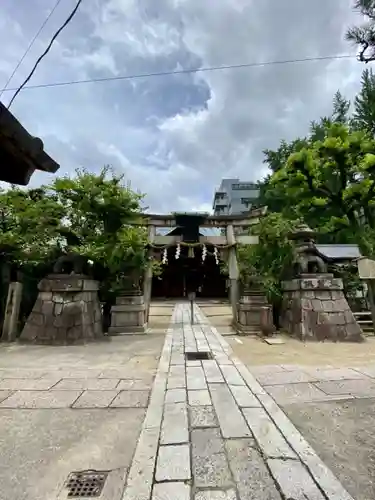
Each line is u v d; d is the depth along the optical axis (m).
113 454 2.32
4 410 3.17
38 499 1.82
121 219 8.80
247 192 35.41
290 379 4.10
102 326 8.48
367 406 3.14
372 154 10.42
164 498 1.78
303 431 2.62
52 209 8.23
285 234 8.70
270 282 8.83
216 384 3.89
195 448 2.34
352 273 10.12
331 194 11.95
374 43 7.31
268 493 1.81
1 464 2.19
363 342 6.96
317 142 11.62
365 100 16.20
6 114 1.78
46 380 4.23
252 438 2.48
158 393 3.60
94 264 8.81
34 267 8.59
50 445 2.46
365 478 1.96
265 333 7.79
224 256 10.78
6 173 2.32
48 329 7.17
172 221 10.72
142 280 10.24
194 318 11.64
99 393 3.68
